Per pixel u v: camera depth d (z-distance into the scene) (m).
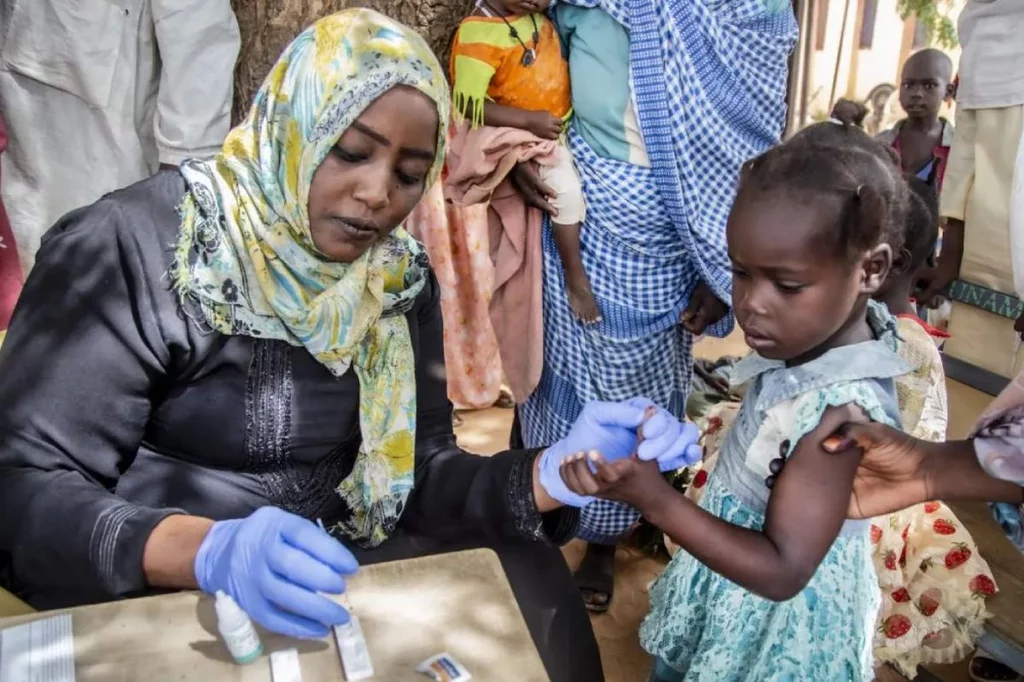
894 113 8.37
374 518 1.47
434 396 1.60
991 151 2.61
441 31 2.36
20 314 1.30
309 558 1.06
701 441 2.48
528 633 1.06
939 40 7.71
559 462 1.34
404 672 0.99
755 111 2.10
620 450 1.30
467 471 1.49
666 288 2.21
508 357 2.38
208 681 0.96
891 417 1.28
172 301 1.31
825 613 1.37
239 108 2.60
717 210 2.12
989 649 1.91
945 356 2.69
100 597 1.18
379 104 1.24
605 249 2.17
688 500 1.18
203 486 1.41
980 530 2.17
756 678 1.42
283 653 1.00
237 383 1.37
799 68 5.51
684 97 2.03
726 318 2.31
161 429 1.40
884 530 1.93
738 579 1.17
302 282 1.37
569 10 2.10
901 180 1.30
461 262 3.46
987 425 1.15
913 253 1.87
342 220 1.29
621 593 2.59
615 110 2.07
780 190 1.20
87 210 1.35
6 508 1.21
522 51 2.09
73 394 1.27
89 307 1.29
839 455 1.20
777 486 1.22
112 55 2.58
